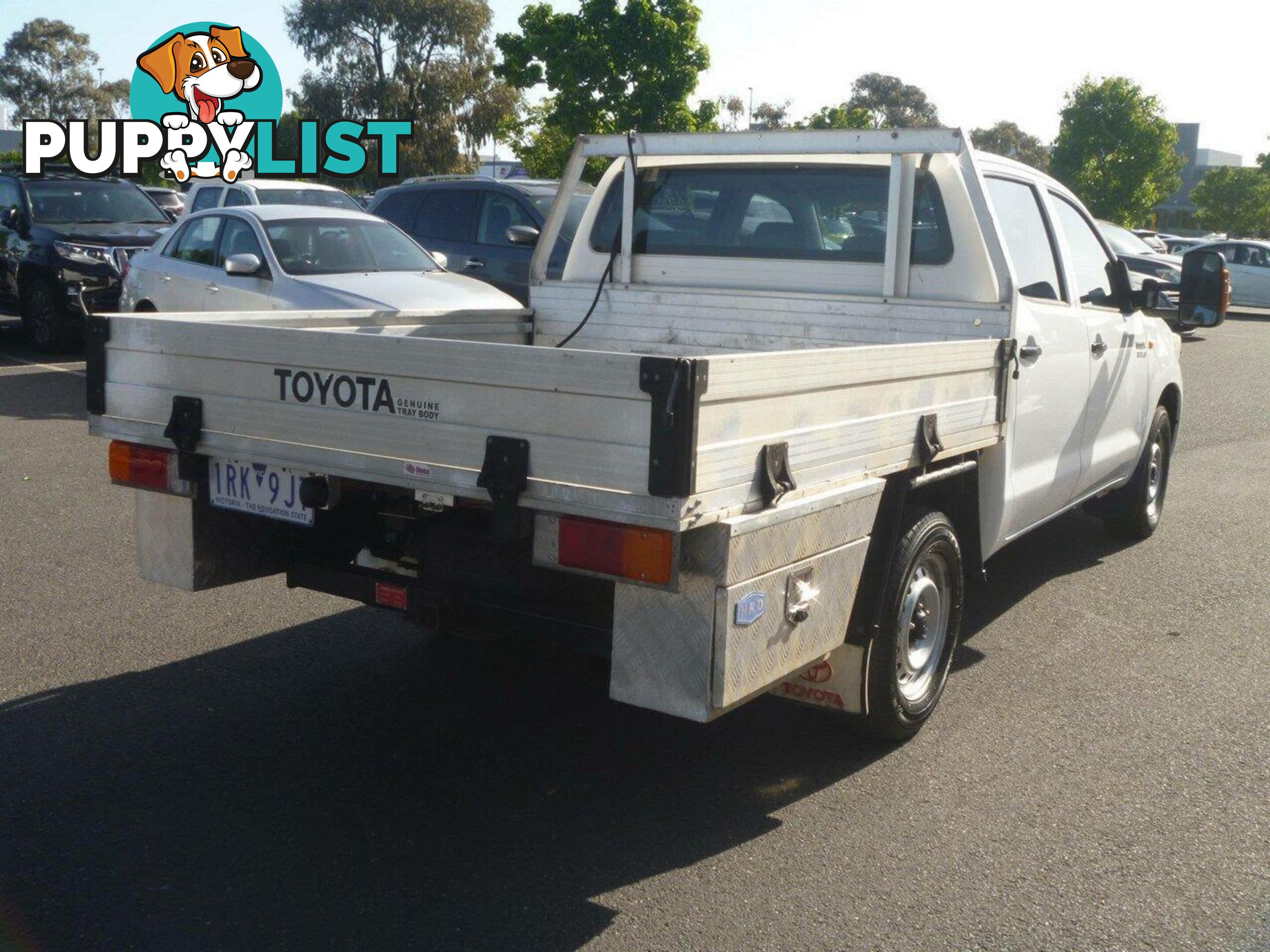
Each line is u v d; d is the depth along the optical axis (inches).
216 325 149.7
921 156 191.0
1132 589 255.6
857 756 170.7
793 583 134.0
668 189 217.9
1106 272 247.1
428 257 442.9
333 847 142.3
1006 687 199.0
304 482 147.1
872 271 197.9
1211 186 2847.0
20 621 217.0
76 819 147.2
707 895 133.4
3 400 443.8
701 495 118.0
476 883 135.0
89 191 600.7
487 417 127.6
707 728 179.9
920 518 165.5
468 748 171.0
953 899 133.6
